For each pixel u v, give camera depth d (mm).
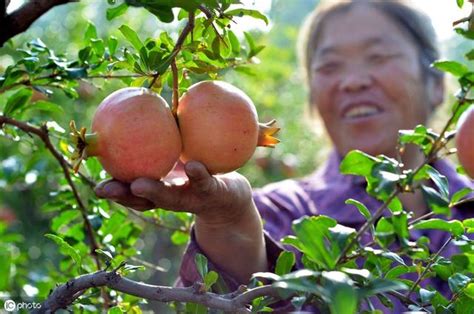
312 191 2172
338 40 2396
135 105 1079
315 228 928
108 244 1717
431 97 2553
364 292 909
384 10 2391
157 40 1269
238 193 1293
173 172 1222
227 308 1080
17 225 4699
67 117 4098
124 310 1489
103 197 1106
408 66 2383
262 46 1484
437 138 1124
